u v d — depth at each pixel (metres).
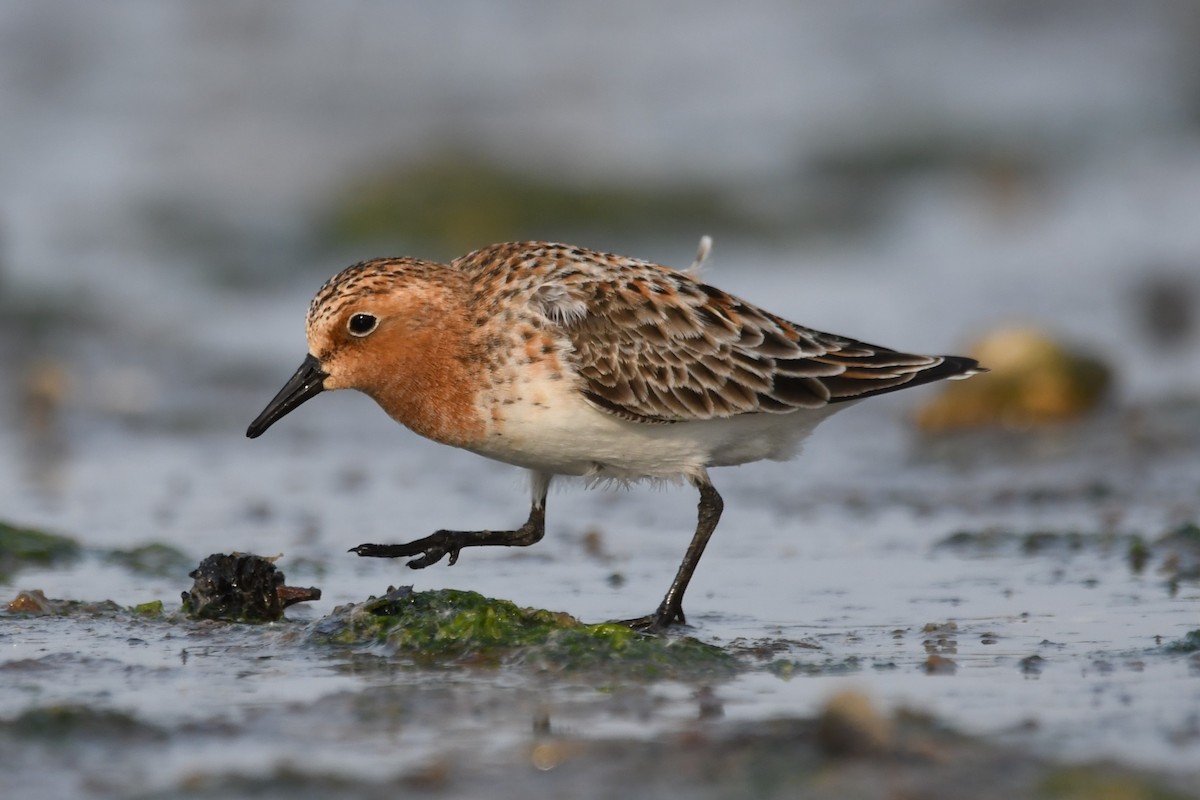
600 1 35.94
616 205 25.30
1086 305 21.14
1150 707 7.97
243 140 28.30
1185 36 34.12
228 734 7.73
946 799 6.73
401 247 24.22
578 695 8.34
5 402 17.62
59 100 29.81
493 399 10.16
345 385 10.41
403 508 13.66
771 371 10.45
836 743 7.32
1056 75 32.53
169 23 32.88
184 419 17.14
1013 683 8.45
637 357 10.22
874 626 9.82
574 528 12.91
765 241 24.73
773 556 11.84
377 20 34.00
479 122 29.52
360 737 7.69
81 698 8.31
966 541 11.98
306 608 10.49
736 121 29.92
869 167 27.69
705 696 8.33
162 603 10.55
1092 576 10.91
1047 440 15.48
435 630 9.27
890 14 35.62
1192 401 16.52
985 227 25.30
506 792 6.92
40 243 23.19
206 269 22.94
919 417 16.48
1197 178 27.31
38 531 12.14
